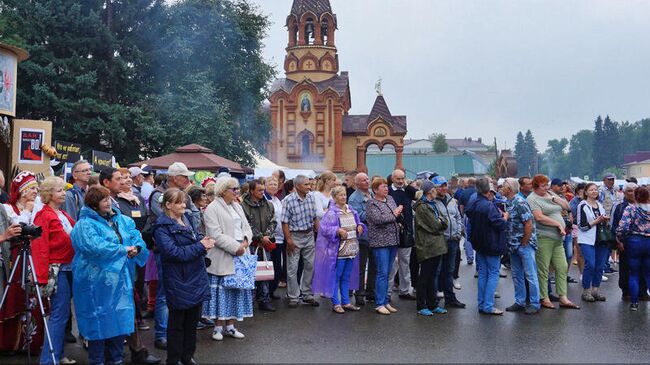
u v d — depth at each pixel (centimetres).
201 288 647
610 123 12456
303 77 5956
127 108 2828
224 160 1617
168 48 2992
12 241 631
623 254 1103
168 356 641
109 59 2909
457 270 1233
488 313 955
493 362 679
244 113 3553
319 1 5997
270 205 948
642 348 747
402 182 1081
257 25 3544
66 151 1650
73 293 613
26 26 2725
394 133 5819
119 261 614
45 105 2677
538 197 1020
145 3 3023
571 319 920
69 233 676
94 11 2892
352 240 983
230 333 795
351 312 974
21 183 729
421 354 713
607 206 1444
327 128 5744
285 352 720
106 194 620
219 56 3300
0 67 1430
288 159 5759
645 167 9631
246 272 782
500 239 935
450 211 1191
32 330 680
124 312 617
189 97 2956
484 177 965
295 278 1027
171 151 2877
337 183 1130
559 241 1016
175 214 650
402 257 1095
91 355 616
